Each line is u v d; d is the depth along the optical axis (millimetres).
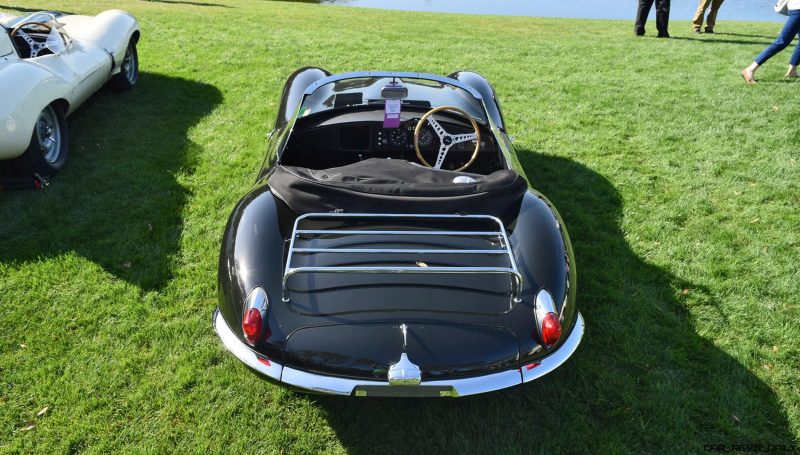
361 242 2611
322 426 2629
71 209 4234
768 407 2773
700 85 7879
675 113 6758
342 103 3854
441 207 2746
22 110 4051
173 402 2705
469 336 2266
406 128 3793
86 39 5746
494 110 4469
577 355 3057
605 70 8695
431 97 3928
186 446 2502
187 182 4734
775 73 8523
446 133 3588
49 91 4426
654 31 13461
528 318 2352
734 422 2682
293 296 2355
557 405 2746
